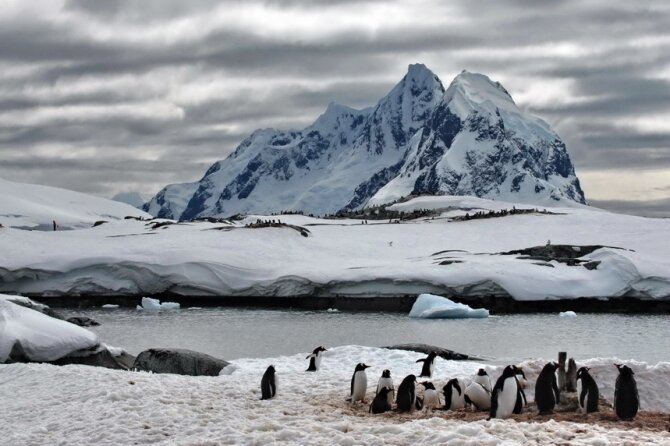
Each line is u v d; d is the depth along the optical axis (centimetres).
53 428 2772
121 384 3488
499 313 10900
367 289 11444
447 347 7244
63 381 3641
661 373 2886
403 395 2739
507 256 12575
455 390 2762
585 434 2162
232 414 2792
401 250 14050
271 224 14888
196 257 12319
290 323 9600
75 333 5019
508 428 2214
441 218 17325
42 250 12900
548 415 2489
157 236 14250
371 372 4025
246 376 3866
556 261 12144
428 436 2189
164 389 3344
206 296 12031
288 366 4341
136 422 2692
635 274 11062
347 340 7894
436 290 11281
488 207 19838
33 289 12062
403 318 10188
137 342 7769
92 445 2492
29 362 4756
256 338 8062
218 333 8550
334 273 11694
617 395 2417
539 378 2520
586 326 9162
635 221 15300
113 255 12256
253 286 11806
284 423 2583
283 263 12662
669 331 8588
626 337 8088
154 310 11269
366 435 2291
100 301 12050
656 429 2298
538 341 7725
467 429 2209
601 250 12062
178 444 2358
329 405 2967
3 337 4819
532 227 15238
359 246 14238
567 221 15562
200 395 3212
